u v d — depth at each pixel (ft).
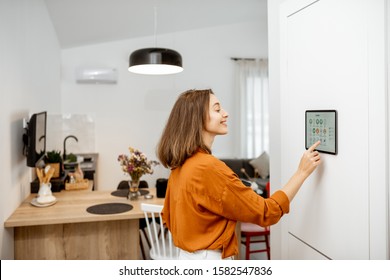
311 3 4.69
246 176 18.19
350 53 4.00
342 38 4.12
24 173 8.95
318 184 4.69
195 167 3.95
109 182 18.10
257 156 20.26
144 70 10.87
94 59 17.75
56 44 15.53
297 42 5.06
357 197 3.98
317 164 4.49
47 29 13.01
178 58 9.92
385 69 3.54
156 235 7.37
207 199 3.91
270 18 5.90
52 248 7.61
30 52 9.94
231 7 16.10
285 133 5.46
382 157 3.61
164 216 4.92
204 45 19.27
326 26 4.41
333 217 4.41
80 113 17.70
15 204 7.91
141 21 15.42
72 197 9.16
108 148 18.08
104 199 8.94
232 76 19.75
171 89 18.81
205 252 4.12
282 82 5.50
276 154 5.84
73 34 15.40
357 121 3.93
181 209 4.08
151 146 18.60
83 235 7.73
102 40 17.13
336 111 4.25
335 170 4.33
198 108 4.15
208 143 4.35
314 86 4.67
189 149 4.06
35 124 8.07
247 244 10.12
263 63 20.01
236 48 19.76
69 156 13.19
